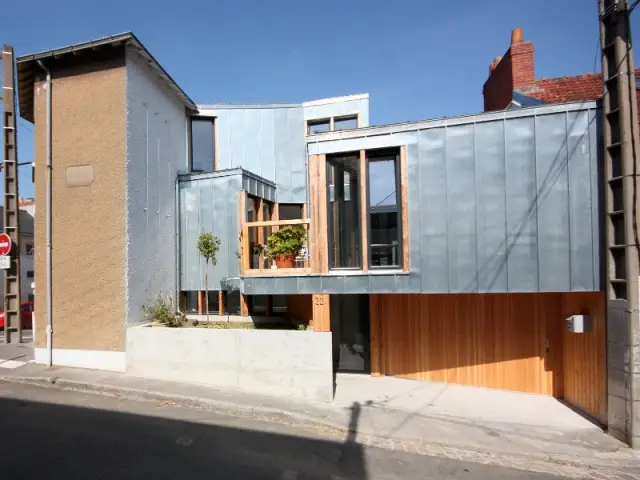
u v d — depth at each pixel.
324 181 7.65
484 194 6.88
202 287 10.41
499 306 8.54
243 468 4.71
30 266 25.66
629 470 5.11
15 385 7.86
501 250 6.79
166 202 10.20
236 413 6.65
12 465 4.52
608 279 6.17
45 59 8.98
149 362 8.16
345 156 7.72
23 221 25.58
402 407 7.22
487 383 8.54
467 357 8.74
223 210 10.29
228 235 10.20
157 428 5.81
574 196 6.53
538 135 6.68
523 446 5.64
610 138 6.21
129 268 8.66
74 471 4.42
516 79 10.05
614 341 6.04
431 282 7.07
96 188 8.80
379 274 7.32
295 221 7.78
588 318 6.86
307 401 7.22
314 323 7.95
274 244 8.09
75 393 7.41
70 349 8.82
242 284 8.21
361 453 5.35
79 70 9.01
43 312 9.03
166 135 10.35
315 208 7.68
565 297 7.87
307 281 7.70
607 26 6.24
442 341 8.98
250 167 11.98
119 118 8.73
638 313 5.74
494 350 8.52
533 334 8.23
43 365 8.88
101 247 8.73
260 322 10.00
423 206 7.13
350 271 7.55
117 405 6.78
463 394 8.11
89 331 8.72
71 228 8.91
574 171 6.54
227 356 7.74
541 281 6.62
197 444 5.33
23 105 11.64
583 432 6.20
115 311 8.59
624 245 5.89
